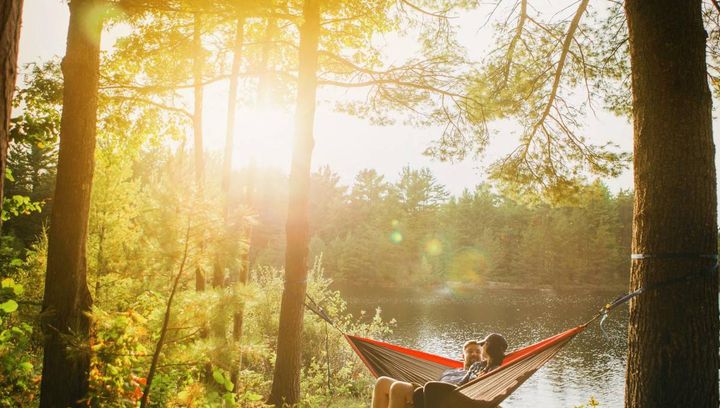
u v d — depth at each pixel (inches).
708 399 144.8
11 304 150.1
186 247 138.9
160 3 229.8
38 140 190.4
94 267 249.3
